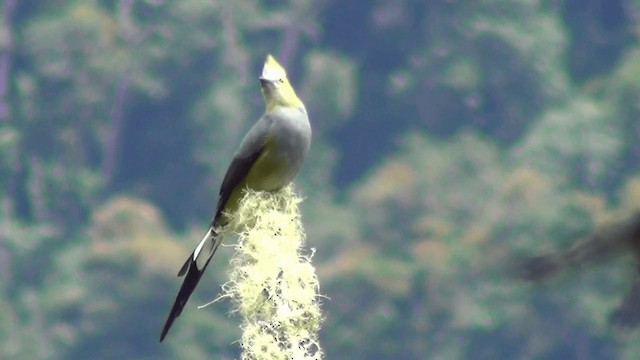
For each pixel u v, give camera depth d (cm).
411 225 3475
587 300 2736
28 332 3338
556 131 3738
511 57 4028
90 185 3928
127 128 4034
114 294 3325
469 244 3153
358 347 3036
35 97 4059
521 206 3284
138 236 3566
